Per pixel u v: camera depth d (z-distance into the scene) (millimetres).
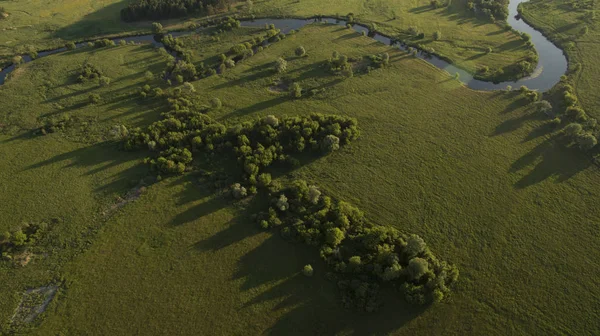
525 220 90500
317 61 144000
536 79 137250
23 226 88750
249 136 108875
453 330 73000
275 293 78188
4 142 110812
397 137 112188
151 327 73562
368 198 95562
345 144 109375
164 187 98125
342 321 74000
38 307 76000
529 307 76000
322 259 82625
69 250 85250
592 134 108938
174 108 120938
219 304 76688
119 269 81938
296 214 91250
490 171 101750
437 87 132000
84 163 104562
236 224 90250
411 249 78750
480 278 80125
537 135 111875
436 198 95125
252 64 143250
